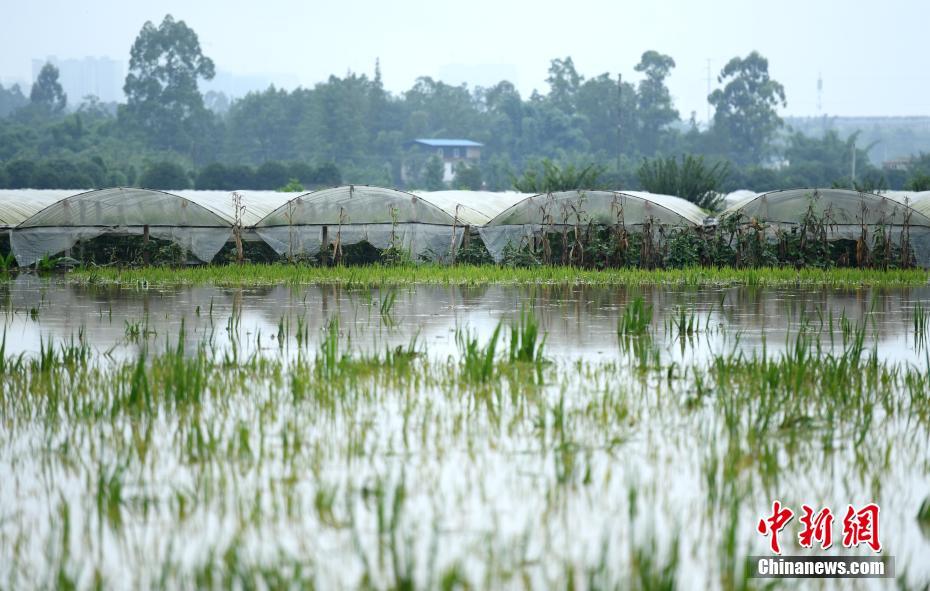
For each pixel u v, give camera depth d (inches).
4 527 521.7
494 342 876.0
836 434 697.6
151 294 1739.7
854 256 2508.6
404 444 659.4
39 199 2484.0
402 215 2456.9
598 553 483.2
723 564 469.1
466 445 658.8
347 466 613.0
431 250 2480.3
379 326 1272.1
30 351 1067.9
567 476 587.8
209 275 2091.5
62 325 1288.1
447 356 1021.2
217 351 1058.7
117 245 2434.8
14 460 634.2
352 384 828.0
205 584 445.1
